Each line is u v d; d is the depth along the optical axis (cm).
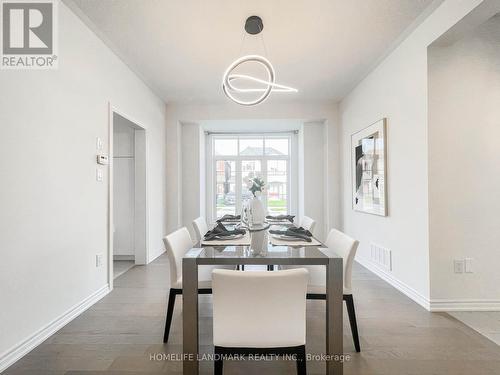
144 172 392
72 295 225
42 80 194
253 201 253
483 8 190
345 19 242
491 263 237
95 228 260
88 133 250
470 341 188
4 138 164
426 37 239
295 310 123
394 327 207
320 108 476
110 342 188
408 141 267
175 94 434
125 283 310
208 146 601
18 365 163
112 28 254
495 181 238
